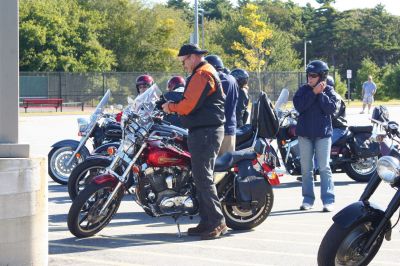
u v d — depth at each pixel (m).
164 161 7.94
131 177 8.37
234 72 10.97
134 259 7.12
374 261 7.11
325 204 9.77
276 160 8.92
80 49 54.88
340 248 5.88
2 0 6.21
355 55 102.19
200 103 7.65
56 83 45.56
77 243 7.81
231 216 8.47
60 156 12.00
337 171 12.71
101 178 7.86
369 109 37.06
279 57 80.69
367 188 6.18
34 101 39.81
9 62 6.27
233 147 9.37
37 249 6.32
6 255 6.12
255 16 67.94
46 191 6.46
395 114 34.62
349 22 101.25
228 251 7.48
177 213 8.06
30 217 6.25
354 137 12.38
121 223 9.00
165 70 62.72
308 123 9.66
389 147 6.87
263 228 8.68
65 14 54.91
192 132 7.77
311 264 6.95
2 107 6.28
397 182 5.89
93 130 11.48
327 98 9.52
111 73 46.31
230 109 9.33
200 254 7.34
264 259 7.14
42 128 26.03
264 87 47.84
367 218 5.89
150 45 62.34
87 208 7.91
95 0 61.59
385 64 96.38
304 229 8.62
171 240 8.00
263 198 8.46
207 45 73.69
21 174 6.18
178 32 64.62
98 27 57.03
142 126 7.98
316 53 102.38
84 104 45.88
